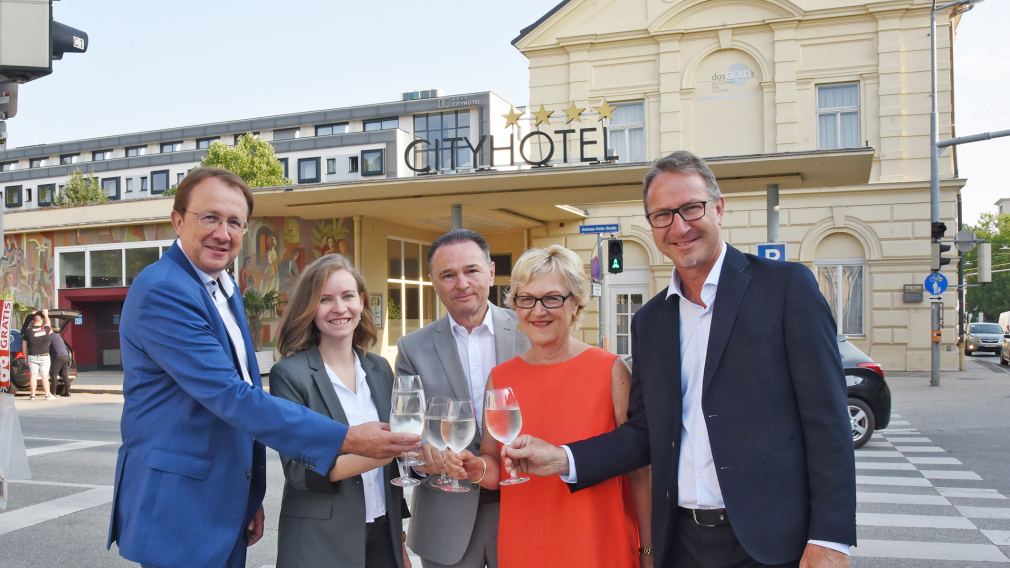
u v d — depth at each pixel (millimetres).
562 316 2721
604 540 2615
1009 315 35344
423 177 13703
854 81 18500
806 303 2287
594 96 20141
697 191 2406
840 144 18625
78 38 6160
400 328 18922
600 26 20031
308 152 48375
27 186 56312
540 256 2756
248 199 2684
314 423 2357
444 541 2859
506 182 13633
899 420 11242
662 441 2465
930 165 17719
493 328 3146
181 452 2420
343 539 2643
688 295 2541
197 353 2367
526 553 2637
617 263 13586
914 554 5055
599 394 2734
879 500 6527
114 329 21719
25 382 15453
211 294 2682
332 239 17500
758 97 19016
